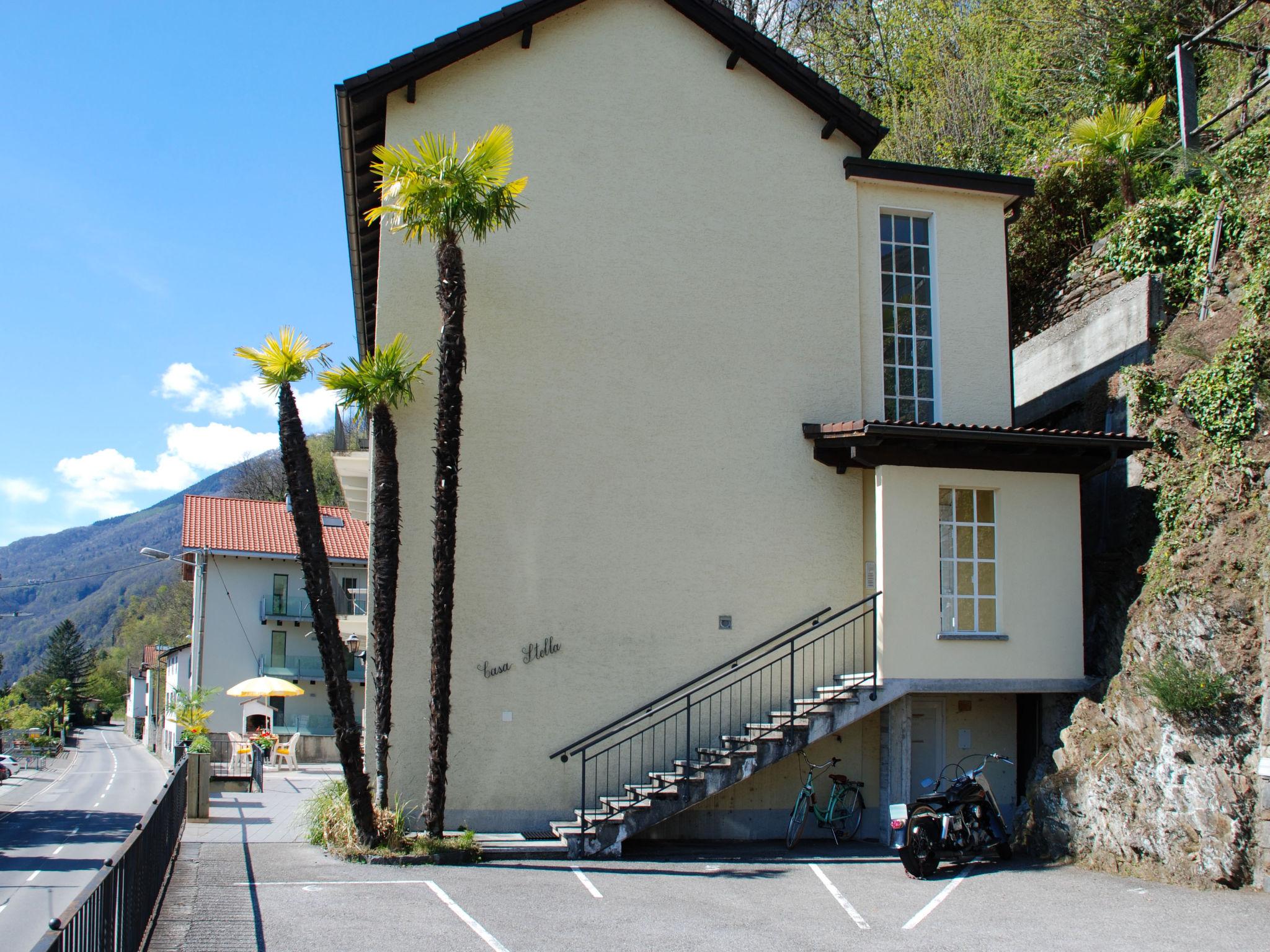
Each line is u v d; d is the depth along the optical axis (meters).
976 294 16.31
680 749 14.24
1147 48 23.61
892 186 16.22
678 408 14.89
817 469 15.17
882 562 13.76
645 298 15.03
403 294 14.25
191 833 14.55
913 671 13.59
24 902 13.02
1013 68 28.89
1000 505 14.24
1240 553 11.55
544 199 14.92
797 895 10.46
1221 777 10.71
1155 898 10.18
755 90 15.88
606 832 12.58
